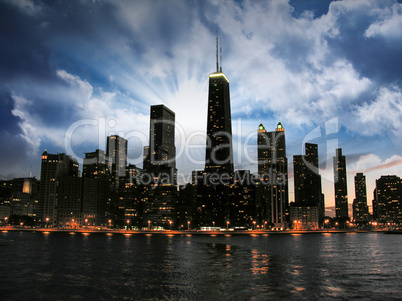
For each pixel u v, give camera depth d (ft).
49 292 231.71
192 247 594.24
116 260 394.93
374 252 506.89
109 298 216.95
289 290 234.79
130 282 262.26
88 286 248.73
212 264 360.07
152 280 269.85
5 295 224.53
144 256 438.81
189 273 301.63
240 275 290.35
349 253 488.85
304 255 456.04
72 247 580.71
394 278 277.23
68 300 212.84
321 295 221.87
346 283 256.32
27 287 245.65
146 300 212.43
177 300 212.43
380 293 226.99
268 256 441.27
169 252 495.41
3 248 554.46
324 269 324.39
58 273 302.86
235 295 222.69
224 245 650.43
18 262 375.86
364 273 301.02
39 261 384.27
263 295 222.28
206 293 227.81
